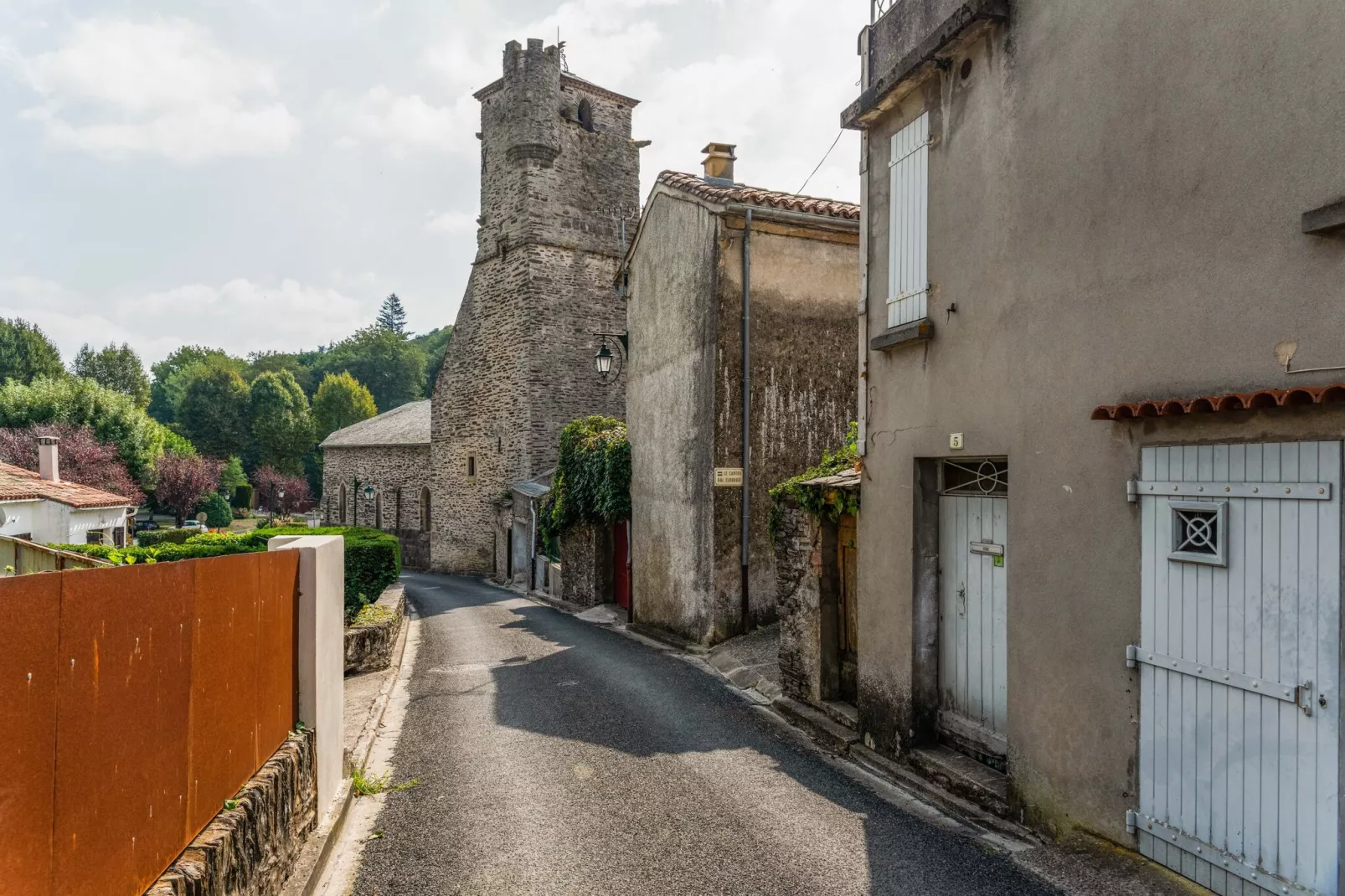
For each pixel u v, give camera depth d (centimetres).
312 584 549
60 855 245
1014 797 523
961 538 617
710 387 1169
